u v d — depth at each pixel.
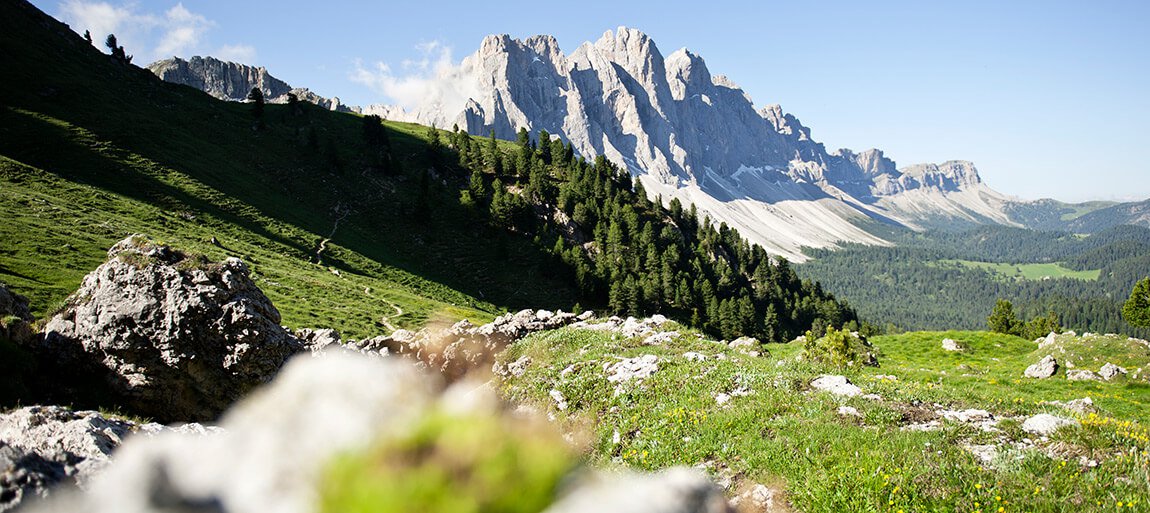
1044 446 12.09
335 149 145.12
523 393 21.03
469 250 130.38
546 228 145.62
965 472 11.10
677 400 18.09
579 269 125.19
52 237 57.03
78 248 56.47
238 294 21.28
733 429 15.05
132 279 19.80
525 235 143.75
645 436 16.03
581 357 24.38
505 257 130.38
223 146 135.25
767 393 16.97
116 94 136.88
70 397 17.52
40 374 17.64
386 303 74.31
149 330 19.19
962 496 10.51
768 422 15.06
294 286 69.75
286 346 21.47
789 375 18.36
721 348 24.91
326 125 179.12
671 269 142.12
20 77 119.94
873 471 11.48
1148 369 34.34
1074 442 11.97
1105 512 9.45
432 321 65.31
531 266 131.75
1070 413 15.03
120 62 168.50
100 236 64.38
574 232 154.62
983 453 12.05
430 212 136.50
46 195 74.94
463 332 29.20
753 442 13.91
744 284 167.38
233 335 20.19
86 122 111.12
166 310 19.47
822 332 149.88
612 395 19.44
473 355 28.48
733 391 17.95
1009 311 107.50
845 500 10.95
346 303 67.62
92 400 17.83
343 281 83.00
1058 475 10.65
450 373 27.19
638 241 152.00
